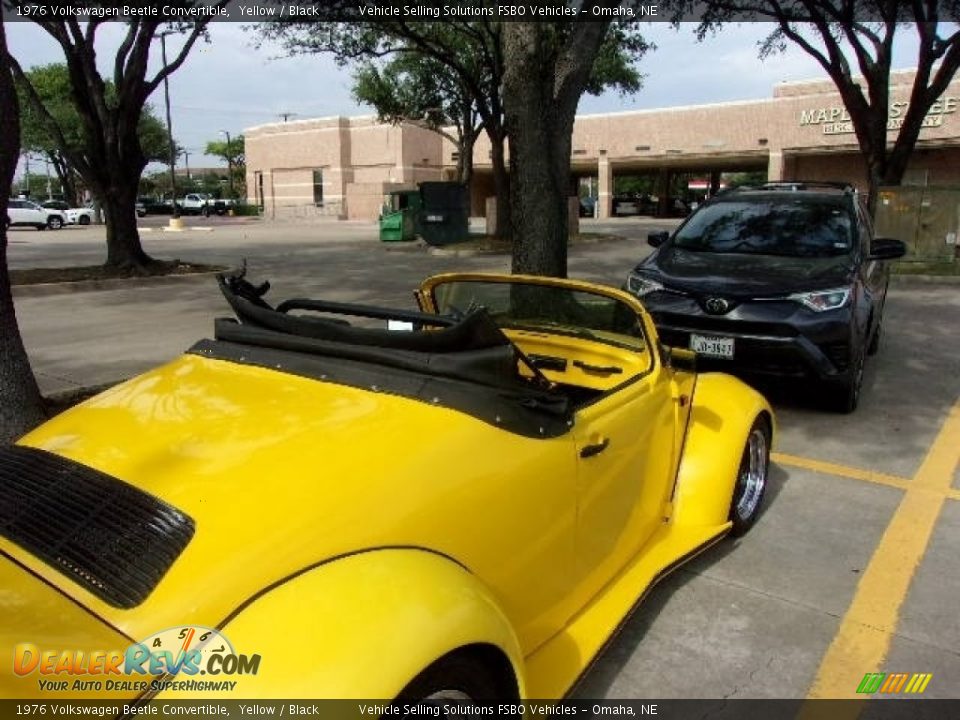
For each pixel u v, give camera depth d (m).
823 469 5.03
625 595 2.97
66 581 1.78
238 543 1.80
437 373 2.41
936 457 5.24
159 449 2.16
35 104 13.95
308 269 16.28
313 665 1.60
